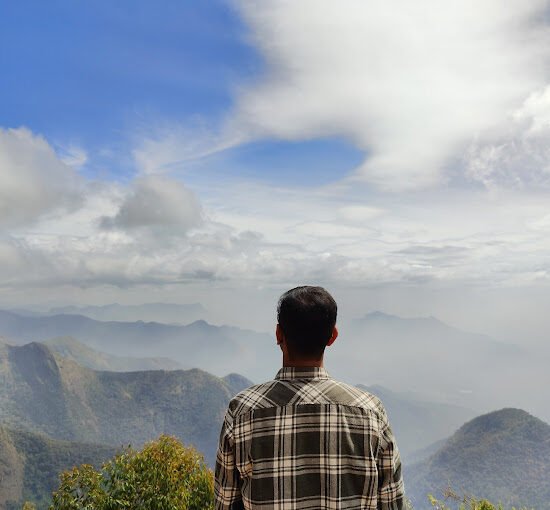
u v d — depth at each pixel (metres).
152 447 6.43
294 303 1.75
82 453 176.88
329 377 1.79
